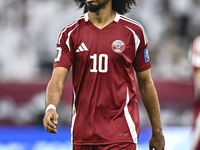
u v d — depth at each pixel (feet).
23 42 121.29
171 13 132.05
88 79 40.65
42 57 120.37
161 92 102.42
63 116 96.89
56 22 123.44
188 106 102.83
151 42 128.47
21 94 99.25
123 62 40.88
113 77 40.60
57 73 40.70
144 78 43.37
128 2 46.52
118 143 40.32
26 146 80.38
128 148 40.81
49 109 38.22
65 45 41.22
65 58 40.98
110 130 40.40
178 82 102.94
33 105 99.14
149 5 130.72
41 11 124.16
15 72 116.88
